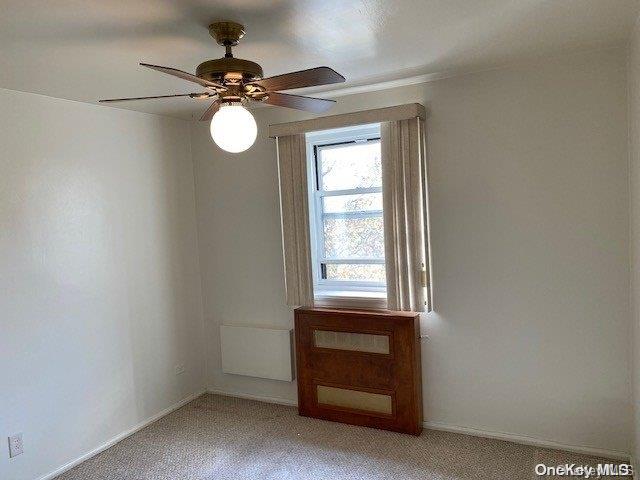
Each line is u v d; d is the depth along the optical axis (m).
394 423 3.24
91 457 3.12
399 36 2.26
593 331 2.79
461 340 3.14
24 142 2.83
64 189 3.04
